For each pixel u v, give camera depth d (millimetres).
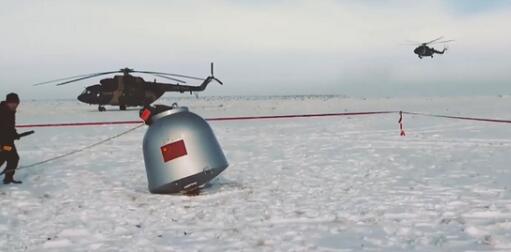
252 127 24938
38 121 32375
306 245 5340
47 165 12320
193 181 8133
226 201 7762
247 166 11844
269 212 6945
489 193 7977
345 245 5324
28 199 8062
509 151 13664
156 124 8367
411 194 8047
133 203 7691
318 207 7223
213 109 51875
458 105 48125
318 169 11141
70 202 7805
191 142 8148
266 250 5176
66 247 5441
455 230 5844
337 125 25266
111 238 5762
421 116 30750
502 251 5000
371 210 6941
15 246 5484
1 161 9406
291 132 21719
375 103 66562
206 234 5855
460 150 14148
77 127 25797
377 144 16266
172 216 6836
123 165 12289
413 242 5383
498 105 44906
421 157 12844
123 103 43969
